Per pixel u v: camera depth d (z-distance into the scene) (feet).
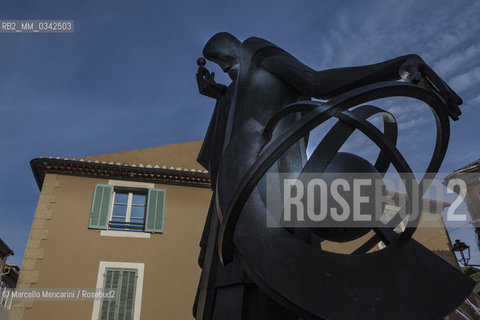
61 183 62.59
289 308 6.37
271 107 9.40
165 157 71.36
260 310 7.97
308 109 7.80
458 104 7.61
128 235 60.44
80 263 57.57
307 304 6.20
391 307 6.36
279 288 6.31
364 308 6.28
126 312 55.77
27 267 56.08
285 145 6.45
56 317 53.88
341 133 7.51
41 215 59.72
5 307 62.64
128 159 69.77
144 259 59.31
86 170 63.52
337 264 6.65
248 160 7.74
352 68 8.14
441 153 7.99
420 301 6.51
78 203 61.57
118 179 64.39
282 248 6.69
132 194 65.00
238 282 8.19
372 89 6.91
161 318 56.24
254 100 9.61
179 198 64.54
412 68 7.55
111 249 59.16
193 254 60.90
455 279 6.88
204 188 66.23
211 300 8.57
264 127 8.44
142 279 57.98
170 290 58.03
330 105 6.75
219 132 11.46
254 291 8.19
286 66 9.12
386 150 7.77
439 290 6.70
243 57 10.25
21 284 54.90
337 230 7.25
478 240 66.28
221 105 11.78
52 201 60.95
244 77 9.94
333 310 6.19
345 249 62.18
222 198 7.38
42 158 61.98
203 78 12.14
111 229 61.26
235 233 6.82
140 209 64.18
